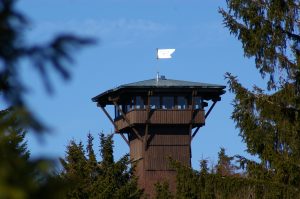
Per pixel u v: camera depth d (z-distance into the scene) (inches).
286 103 2027.6
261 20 2046.0
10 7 370.9
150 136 5615.2
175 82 5659.5
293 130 2021.4
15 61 378.9
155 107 5605.3
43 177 374.0
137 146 5664.4
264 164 2044.8
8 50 377.1
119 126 5718.5
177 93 5620.1
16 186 350.3
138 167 5605.3
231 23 2058.3
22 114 377.4
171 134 5634.8
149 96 5561.0
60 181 381.7
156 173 5551.2
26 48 380.5
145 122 5546.3
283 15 2044.8
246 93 2028.8
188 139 5649.6
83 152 2913.4
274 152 2017.7
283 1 2053.4
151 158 5590.6
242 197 2066.9
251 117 2027.6
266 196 2015.3
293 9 2049.7
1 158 370.6
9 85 380.5
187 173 2201.0
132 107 5585.6
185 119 5629.9
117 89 5516.7
